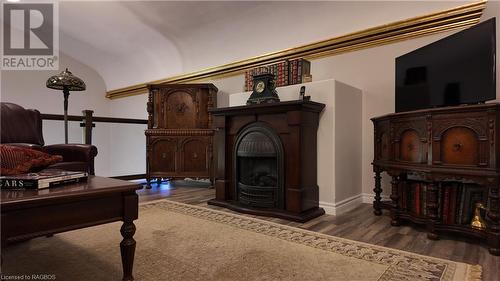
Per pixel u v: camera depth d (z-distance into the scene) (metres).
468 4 2.39
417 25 2.64
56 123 4.84
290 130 2.39
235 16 3.58
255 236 1.89
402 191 2.16
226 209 2.65
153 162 3.88
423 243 1.79
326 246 1.71
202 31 4.03
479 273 1.36
